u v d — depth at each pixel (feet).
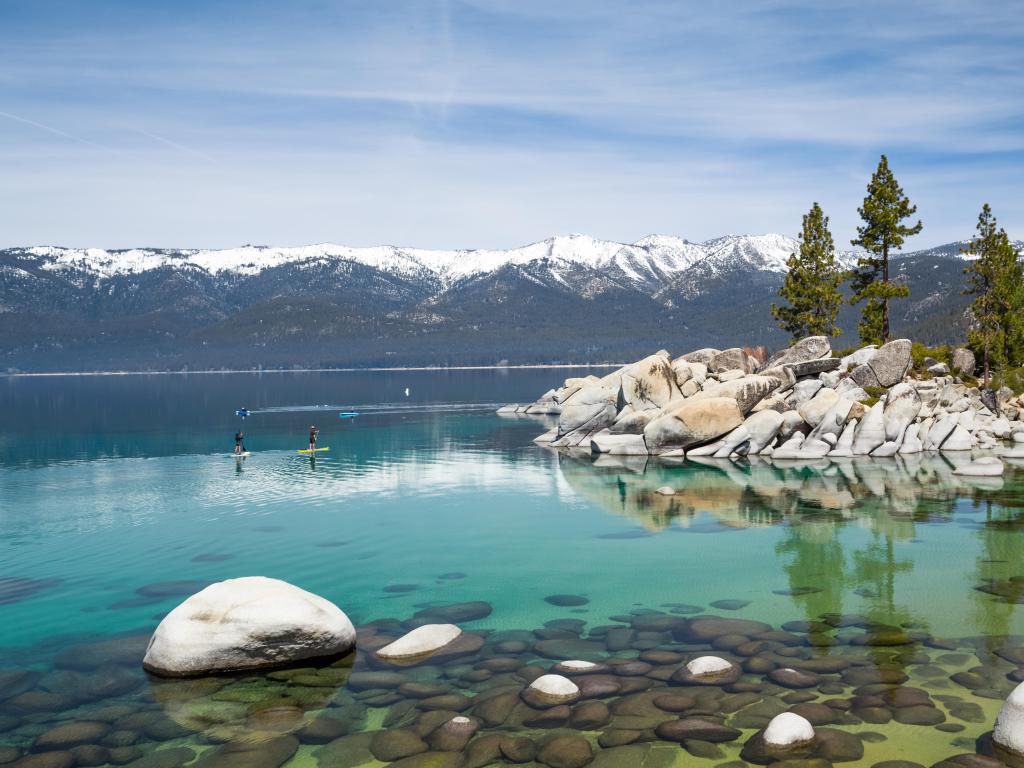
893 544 90.22
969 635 58.70
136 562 86.69
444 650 57.16
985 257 238.48
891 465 154.92
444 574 80.79
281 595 56.08
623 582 76.74
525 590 74.54
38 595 73.82
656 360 201.46
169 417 334.44
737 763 38.83
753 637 58.85
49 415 357.20
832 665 52.37
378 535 99.91
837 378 200.03
